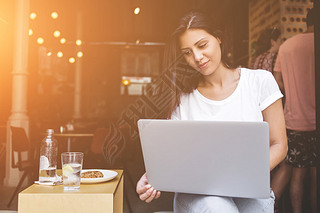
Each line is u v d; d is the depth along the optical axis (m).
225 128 0.88
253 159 0.88
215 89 1.27
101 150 3.46
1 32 7.09
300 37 2.38
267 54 2.67
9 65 7.36
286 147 1.18
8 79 7.35
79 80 10.34
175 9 8.84
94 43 11.84
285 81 2.45
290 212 2.42
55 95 11.09
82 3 9.27
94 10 9.83
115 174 1.47
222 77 1.25
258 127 0.85
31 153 4.11
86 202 1.15
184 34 1.20
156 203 3.21
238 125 0.86
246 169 0.90
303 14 3.70
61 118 9.49
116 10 9.88
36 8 7.28
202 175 0.95
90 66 12.02
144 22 10.79
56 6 8.90
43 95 10.68
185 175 0.97
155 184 1.03
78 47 7.81
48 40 6.77
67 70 11.43
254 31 4.91
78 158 1.23
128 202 3.02
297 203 2.32
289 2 3.70
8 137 4.22
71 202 1.15
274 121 1.19
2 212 1.88
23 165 3.40
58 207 1.15
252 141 0.87
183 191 1.01
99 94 12.06
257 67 2.72
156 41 12.05
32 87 9.33
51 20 7.00
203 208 0.98
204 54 1.19
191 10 1.22
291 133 2.36
